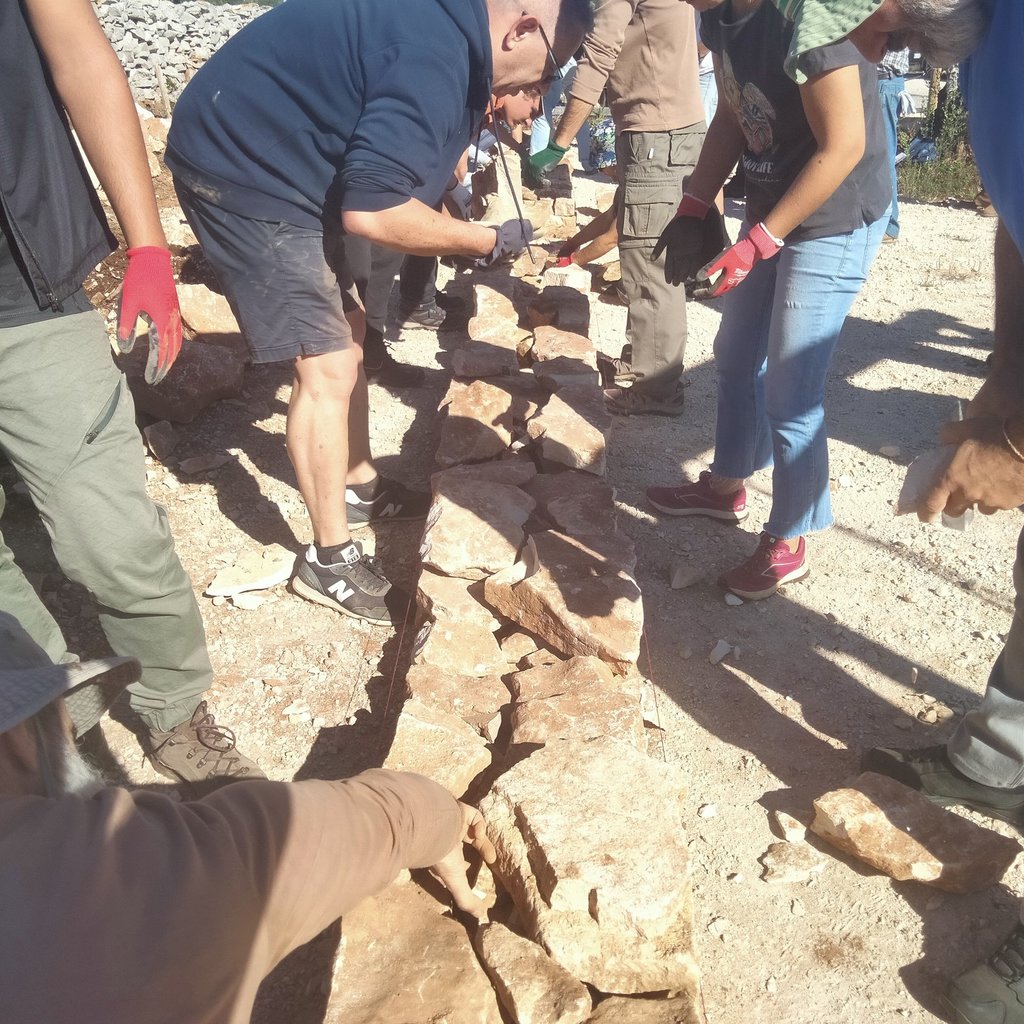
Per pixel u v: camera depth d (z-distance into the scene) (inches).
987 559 140.6
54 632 93.0
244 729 107.4
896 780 96.0
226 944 37.6
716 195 128.3
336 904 46.0
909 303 243.8
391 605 122.6
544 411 146.3
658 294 168.7
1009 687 86.4
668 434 174.6
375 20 94.0
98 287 179.9
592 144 397.7
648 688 113.7
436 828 56.7
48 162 77.9
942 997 80.4
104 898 34.7
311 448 114.6
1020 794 92.0
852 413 186.7
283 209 103.3
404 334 210.5
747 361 131.1
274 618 123.6
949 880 87.4
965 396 193.9
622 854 76.3
